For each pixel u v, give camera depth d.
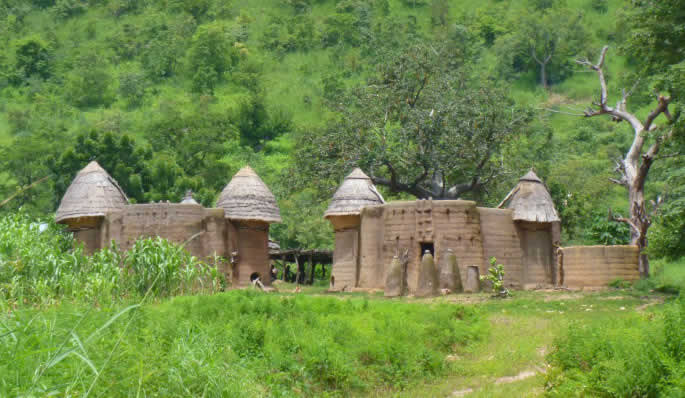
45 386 11.23
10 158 89.38
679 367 15.26
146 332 16.59
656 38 47.41
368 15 193.62
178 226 48.88
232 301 27.59
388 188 83.75
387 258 48.34
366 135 77.31
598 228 60.06
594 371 16.88
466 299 41.66
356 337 24.23
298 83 172.50
